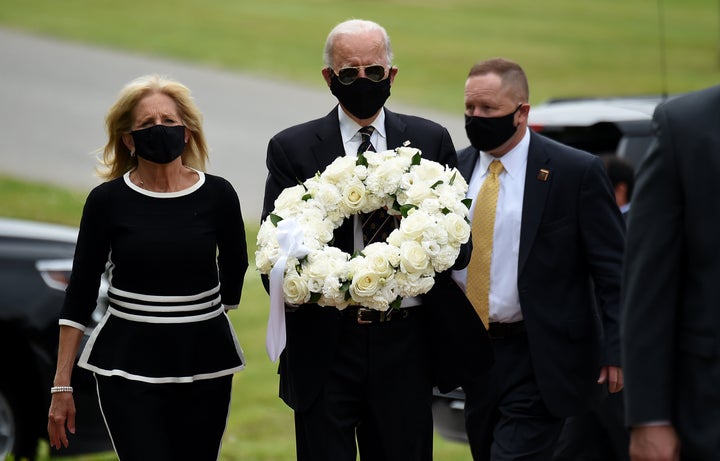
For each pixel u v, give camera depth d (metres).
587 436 17.45
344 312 13.44
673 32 92.31
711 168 10.05
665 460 10.16
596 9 104.38
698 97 10.29
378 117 13.92
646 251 10.24
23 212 40.94
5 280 18.77
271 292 12.88
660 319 10.20
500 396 14.71
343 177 13.25
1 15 91.38
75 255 13.48
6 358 18.70
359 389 13.51
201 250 13.38
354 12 100.25
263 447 20.83
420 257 12.82
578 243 14.65
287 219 13.02
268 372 25.78
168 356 13.30
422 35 88.12
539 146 14.84
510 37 88.50
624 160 19.45
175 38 85.25
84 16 93.38
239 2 104.50
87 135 56.19
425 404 13.70
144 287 13.30
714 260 10.05
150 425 13.12
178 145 13.23
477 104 14.62
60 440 13.64
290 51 82.38
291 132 14.02
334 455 13.39
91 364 13.37
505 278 14.66
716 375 10.03
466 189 13.53
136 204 13.37
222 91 68.19
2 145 53.12
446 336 13.62
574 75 73.19
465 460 20.59
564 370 14.51
